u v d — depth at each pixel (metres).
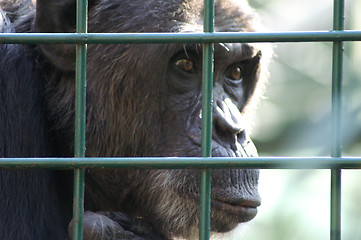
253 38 4.84
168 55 7.65
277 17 18.45
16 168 4.75
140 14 7.84
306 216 16.89
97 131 8.12
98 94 8.06
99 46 8.02
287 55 18.44
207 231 4.81
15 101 7.59
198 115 7.66
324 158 4.74
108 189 8.24
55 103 8.12
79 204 4.81
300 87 18.23
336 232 4.77
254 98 8.91
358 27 17.19
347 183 17.53
